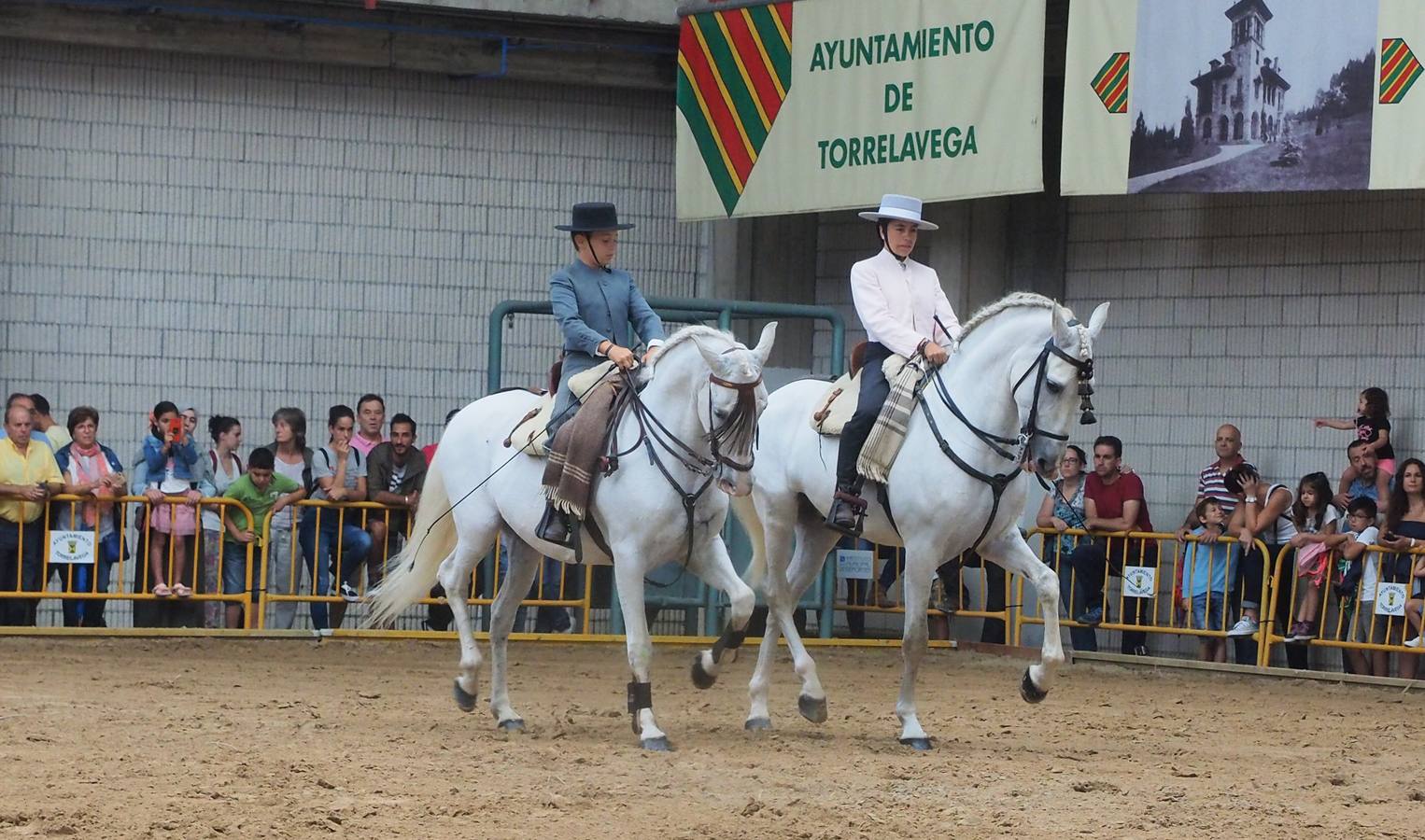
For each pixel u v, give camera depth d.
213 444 15.73
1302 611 14.30
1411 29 13.66
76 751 8.56
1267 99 14.18
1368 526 14.07
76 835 6.71
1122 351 16.89
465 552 10.34
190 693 11.40
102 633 14.23
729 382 8.87
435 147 17.61
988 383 9.43
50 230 16.53
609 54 17.81
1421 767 9.59
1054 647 9.48
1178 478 16.59
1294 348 16.03
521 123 17.86
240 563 14.79
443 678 12.91
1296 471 16.00
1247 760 9.70
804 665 10.31
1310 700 12.98
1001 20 15.12
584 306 9.96
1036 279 17.28
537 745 9.29
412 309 17.55
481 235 17.75
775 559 10.48
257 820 7.04
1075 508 15.47
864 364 10.19
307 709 10.69
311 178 17.25
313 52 16.97
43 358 16.52
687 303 15.05
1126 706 12.39
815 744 9.68
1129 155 14.68
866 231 17.95
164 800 7.36
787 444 10.45
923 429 9.65
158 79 16.81
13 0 16.02
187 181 16.89
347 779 7.98
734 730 10.27
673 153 18.28
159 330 16.81
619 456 9.36
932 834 7.20
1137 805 7.96
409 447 15.12
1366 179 13.80
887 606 16.17
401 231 17.52
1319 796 8.41
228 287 17.03
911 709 9.70
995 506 9.47
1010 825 7.41
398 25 17.02
